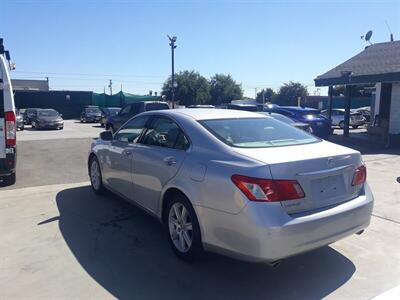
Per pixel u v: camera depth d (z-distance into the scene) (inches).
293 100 3169.3
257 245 133.9
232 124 177.6
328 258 172.7
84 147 569.9
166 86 2632.9
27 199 264.4
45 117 1050.7
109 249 180.9
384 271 161.2
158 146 190.4
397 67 637.3
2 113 293.9
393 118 651.5
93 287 147.1
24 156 477.7
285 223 133.6
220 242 146.9
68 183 317.1
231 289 146.9
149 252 177.8
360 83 666.8
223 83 2856.8
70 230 204.7
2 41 297.0
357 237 196.2
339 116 1098.1
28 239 192.5
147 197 195.8
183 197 164.7
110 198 264.7
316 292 145.2
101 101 1913.1
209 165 152.6
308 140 175.5
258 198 134.8
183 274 157.6
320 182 147.1
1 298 139.2
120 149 224.4
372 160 451.8
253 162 140.4
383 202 259.3
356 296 142.3
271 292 145.1
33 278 153.6
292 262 168.9
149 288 146.8
